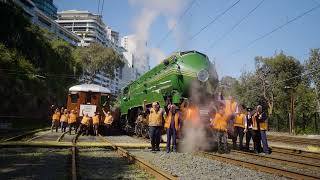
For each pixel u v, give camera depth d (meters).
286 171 9.00
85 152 13.52
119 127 29.11
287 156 13.89
